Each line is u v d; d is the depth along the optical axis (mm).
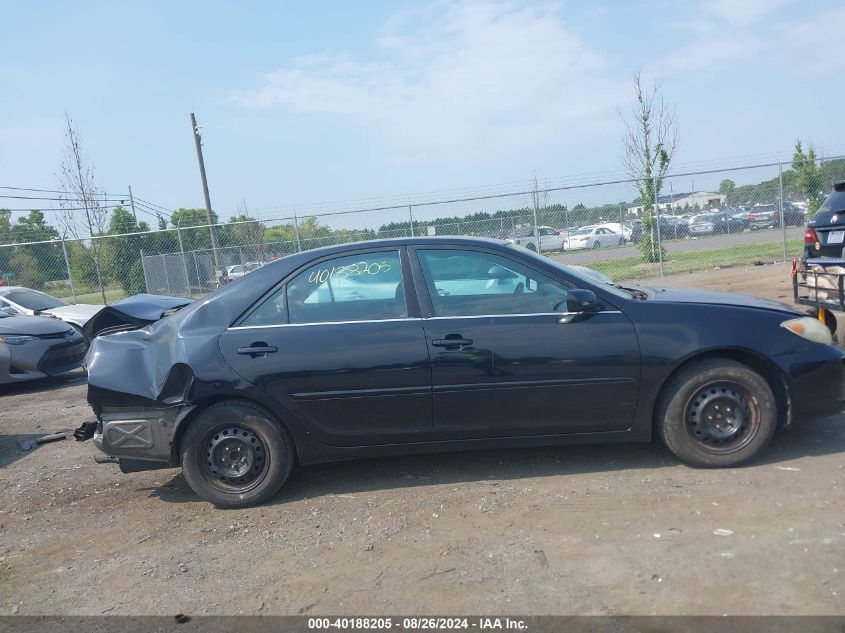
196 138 26500
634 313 4387
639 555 3428
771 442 4836
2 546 4223
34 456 6160
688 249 16656
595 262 16266
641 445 4984
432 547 3709
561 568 3371
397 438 4465
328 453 4508
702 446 4402
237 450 4480
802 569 3174
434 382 4367
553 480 4484
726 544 3459
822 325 4535
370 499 4441
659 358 4324
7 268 17391
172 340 4543
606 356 4328
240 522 4277
